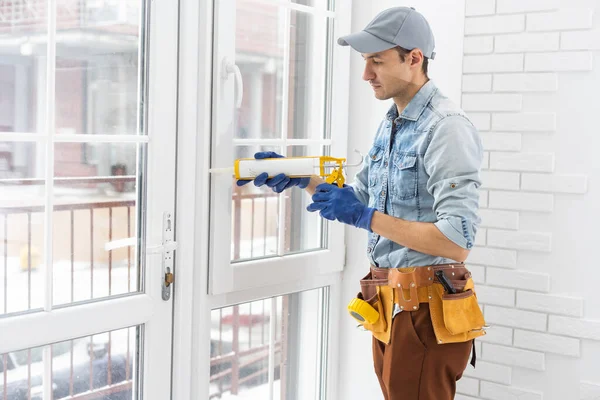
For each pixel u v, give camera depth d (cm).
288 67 255
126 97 204
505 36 249
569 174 240
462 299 198
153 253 209
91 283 199
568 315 242
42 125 184
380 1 273
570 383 243
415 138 202
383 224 196
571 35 238
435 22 263
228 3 222
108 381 207
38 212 185
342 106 275
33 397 189
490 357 257
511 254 251
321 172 215
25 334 180
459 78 259
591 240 238
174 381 220
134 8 204
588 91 236
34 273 185
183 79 213
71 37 189
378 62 203
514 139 249
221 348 243
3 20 173
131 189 208
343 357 288
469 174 191
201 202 221
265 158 217
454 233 186
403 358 202
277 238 257
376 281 210
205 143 220
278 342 266
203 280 224
